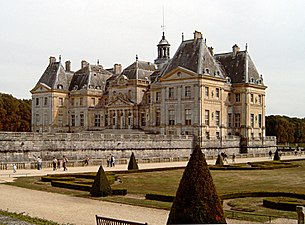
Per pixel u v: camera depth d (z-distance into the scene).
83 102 131.25
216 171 62.44
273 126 178.75
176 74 104.25
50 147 72.06
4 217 24.86
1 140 66.06
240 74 116.31
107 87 134.50
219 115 105.69
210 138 102.38
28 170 63.94
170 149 91.94
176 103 104.12
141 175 56.97
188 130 101.56
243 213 28.61
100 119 128.75
